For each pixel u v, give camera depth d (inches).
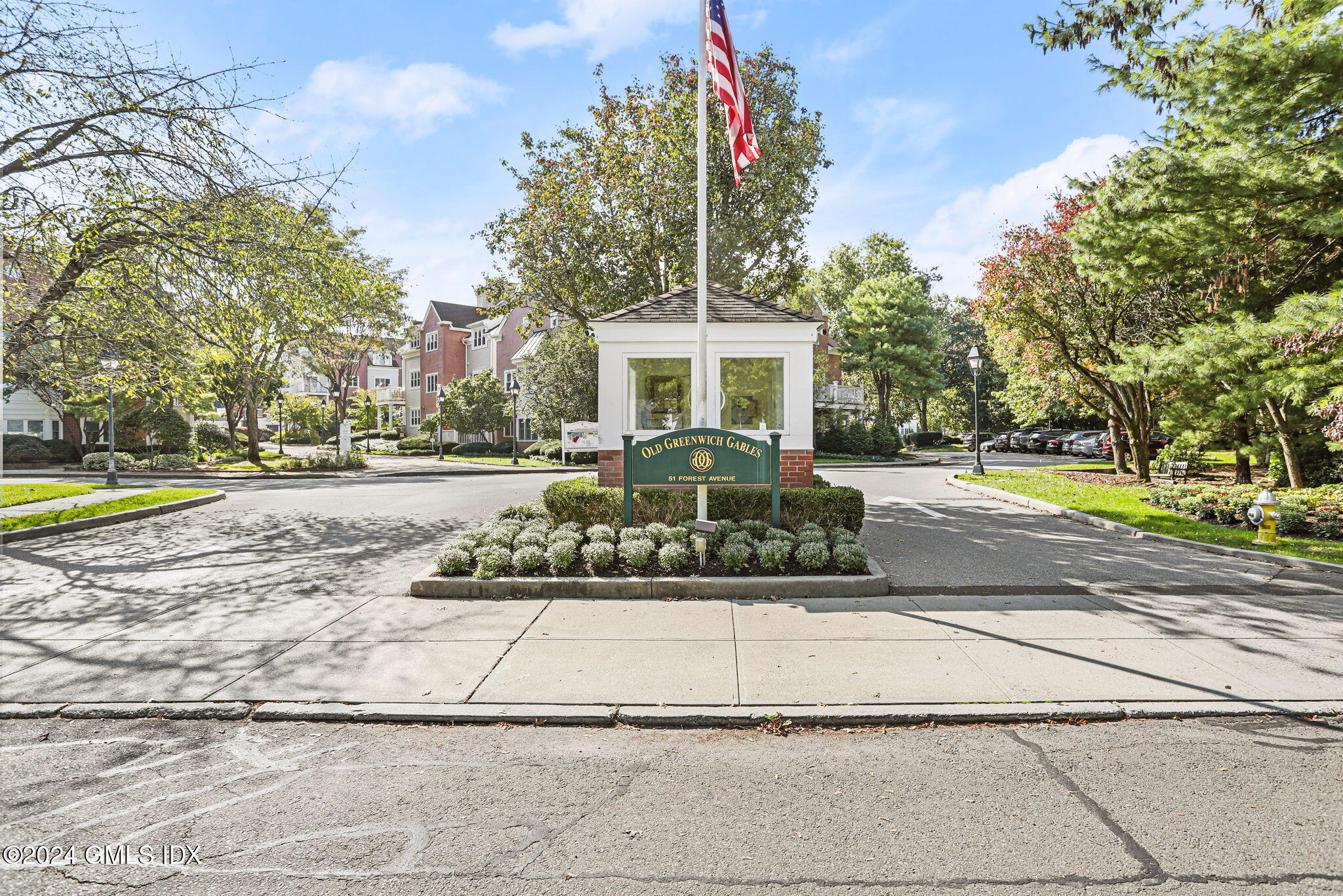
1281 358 403.5
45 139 477.1
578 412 1218.0
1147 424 756.0
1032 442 1726.1
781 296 797.9
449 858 125.9
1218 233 417.7
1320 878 118.4
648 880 119.1
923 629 246.7
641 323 419.2
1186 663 214.2
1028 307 705.0
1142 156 419.8
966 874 120.3
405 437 2148.1
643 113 677.9
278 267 512.4
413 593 294.4
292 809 142.6
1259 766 157.5
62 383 587.8
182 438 1278.3
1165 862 123.2
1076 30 345.1
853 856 125.8
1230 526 434.9
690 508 371.6
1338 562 327.0
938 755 164.6
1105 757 162.6
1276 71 373.7
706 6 334.6
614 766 160.9
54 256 505.7
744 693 194.2
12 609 279.1
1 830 135.4
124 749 169.9
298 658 223.1
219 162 491.5
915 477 895.7
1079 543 399.5
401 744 172.1
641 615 265.0
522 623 255.9
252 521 513.3
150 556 382.6
